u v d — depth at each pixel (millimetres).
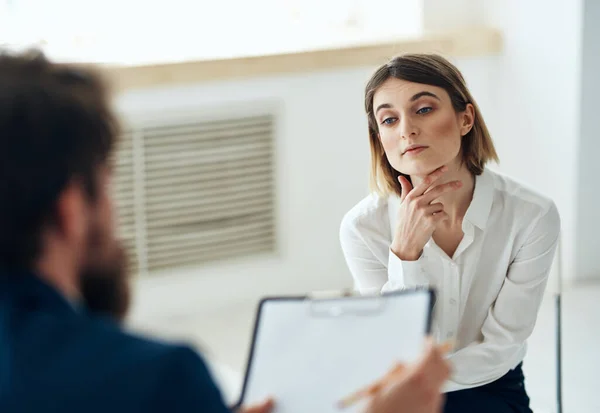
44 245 892
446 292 1936
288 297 1310
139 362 854
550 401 2842
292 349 1271
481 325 1988
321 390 1226
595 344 3250
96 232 934
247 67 3438
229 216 3625
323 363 1241
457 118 1872
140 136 3361
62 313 896
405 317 1232
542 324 3416
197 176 3518
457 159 1922
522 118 3842
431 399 1022
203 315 3604
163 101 3357
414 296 1242
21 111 879
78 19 3701
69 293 923
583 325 3406
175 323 3529
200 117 3443
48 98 892
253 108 3525
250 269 3709
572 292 3707
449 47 3762
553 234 1928
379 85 1884
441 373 1034
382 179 1999
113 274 962
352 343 1240
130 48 3607
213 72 3387
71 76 942
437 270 1930
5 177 867
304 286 3820
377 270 2061
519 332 1938
